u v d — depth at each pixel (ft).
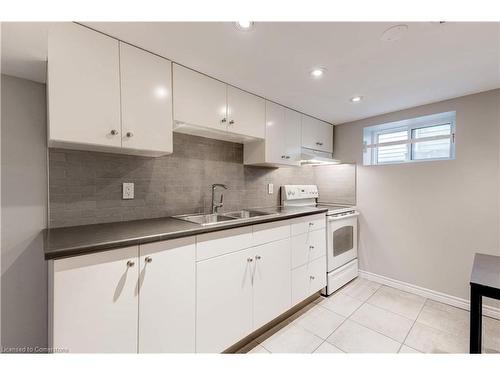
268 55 4.81
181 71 5.13
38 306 4.53
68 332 3.14
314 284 7.41
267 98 7.16
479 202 6.75
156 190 5.91
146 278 3.80
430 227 7.66
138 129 4.47
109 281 3.44
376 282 8.96
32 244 4.49
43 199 4.59
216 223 5.02
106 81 4.10
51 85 3.60
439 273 7.49
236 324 5.10
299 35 4.17
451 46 4.53
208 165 6.97
